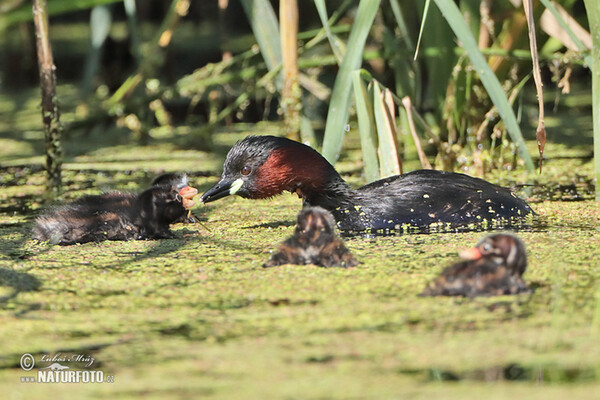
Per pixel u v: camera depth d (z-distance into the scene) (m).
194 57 26.83
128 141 20.14
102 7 21.91
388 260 9.86
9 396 6.46
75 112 22.92
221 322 7.87
